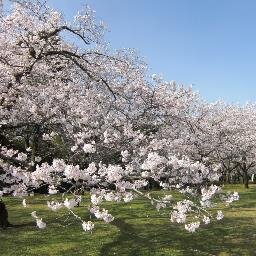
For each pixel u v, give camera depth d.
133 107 17.28
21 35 16.30
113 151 13.77
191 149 19.69
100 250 14.11
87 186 11.30
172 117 17.55
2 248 14.09
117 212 20.53
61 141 15.27
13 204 22.36
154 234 16.34
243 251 14.49
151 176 11.16
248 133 33.88
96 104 15.91
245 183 41.47
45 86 15.99
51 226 17.12
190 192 12.76
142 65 19.25
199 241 15.54
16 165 13.17
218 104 33.34
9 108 14.60
